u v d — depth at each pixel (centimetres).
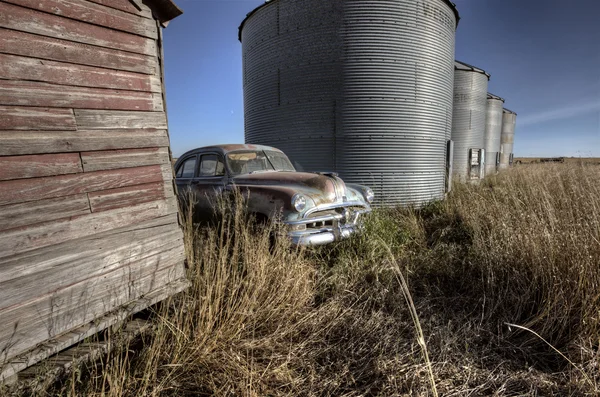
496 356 240
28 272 184
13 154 179
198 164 535
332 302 308
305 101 742
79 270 208
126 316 229
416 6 705
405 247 466
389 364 231
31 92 187
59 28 199
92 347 208
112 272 228
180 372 211
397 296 319
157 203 261
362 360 240
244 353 239
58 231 199
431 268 389
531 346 250
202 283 284
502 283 317
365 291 333
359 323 283
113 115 230
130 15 240
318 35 710
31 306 185
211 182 493
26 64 184
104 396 173
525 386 211
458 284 360
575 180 567
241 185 445
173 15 268
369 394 211
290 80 756
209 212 473
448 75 809
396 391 206
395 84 709
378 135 716
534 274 302
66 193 203
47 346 188
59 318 198
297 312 287
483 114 1399
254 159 512
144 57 252
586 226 318
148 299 246
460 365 231
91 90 217
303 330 278
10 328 175
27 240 184
